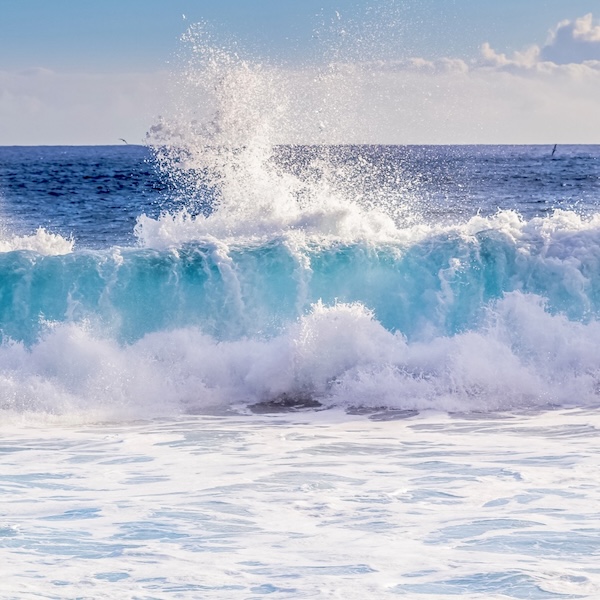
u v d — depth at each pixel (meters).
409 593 7.50
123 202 62.53
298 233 22.61
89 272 20.67
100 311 20.56
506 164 129.50
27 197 67.88
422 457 13.17
